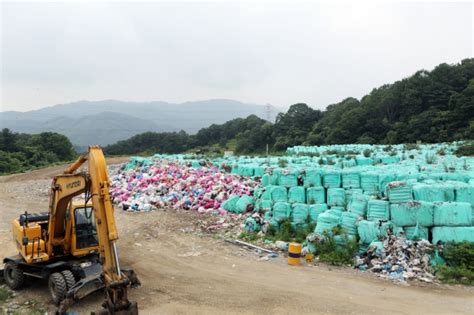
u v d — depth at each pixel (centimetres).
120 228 1811
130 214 2094
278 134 7169
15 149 6312
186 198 2209
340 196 1552
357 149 3988
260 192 1886
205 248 1480
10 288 1115
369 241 1288
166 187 2472
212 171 2781
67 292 950
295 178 1678
